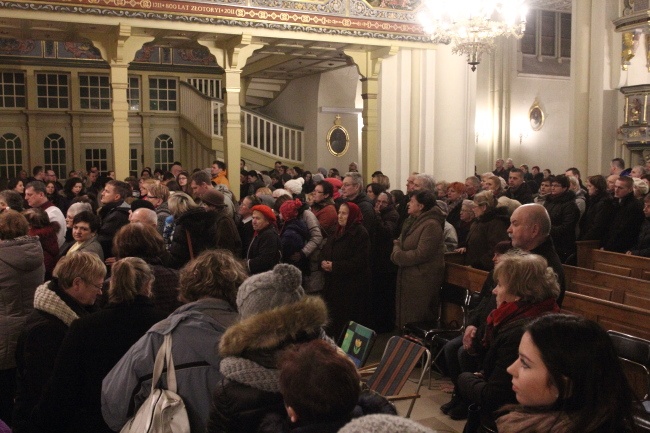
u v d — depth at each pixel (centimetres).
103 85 1570
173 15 916
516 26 784
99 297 360
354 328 401
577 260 653
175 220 530
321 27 1023
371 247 661
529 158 1967
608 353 161
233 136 1045
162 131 1642
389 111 1209
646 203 605
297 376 158
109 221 534
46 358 293
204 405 242
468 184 770
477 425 324
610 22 1221
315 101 1686
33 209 503
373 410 187
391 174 1220
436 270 562
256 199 618
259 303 230
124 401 245
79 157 1555
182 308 258
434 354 542
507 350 279
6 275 368
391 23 1080
